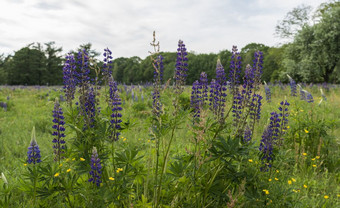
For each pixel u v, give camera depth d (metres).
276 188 3.21
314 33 34.53
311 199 3.49
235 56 3.47
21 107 11.93
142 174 2.86
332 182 4.15
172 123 2.83
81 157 2.79
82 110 3.00
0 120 8.78
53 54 72.69
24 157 4.84
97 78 3.17
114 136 2.81
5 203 2.79
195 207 2.80
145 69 98.00
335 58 34.81
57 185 2.80
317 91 19.19
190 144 4.61
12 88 26.16
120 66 117.12
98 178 2.57
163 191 3.05
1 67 78.31
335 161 4.88
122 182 2.69
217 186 2.88
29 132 6.91
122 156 2.70
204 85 4.23
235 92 3.50
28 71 69.25
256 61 3.45
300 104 7.01
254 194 2.89
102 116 3.21
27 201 3.18
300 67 36.09
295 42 37.50
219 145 2.75
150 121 3.27
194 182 2.66
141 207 2.69
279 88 16.39
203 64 73.88
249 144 3.16
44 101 13.82
